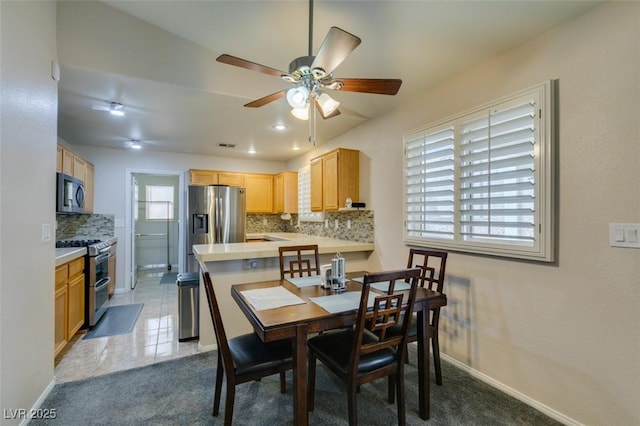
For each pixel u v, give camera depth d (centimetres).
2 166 146
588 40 163
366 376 156
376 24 181
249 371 161
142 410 185
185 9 191
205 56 248
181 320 284
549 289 181
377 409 187
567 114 172
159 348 271
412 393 204
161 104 287
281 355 169
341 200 350
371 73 238
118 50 223
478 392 204
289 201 537
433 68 229
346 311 162
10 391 154
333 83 167
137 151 492
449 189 244
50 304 202
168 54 236
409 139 282
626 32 149
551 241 177
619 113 152
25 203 168
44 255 193
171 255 701
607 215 156
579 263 167
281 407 189
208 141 434
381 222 326
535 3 158
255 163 583
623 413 151
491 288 214
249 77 267
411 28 183
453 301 242
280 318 152
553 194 177
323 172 385
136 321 340
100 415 180
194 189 450
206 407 188
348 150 355
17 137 159
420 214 273
